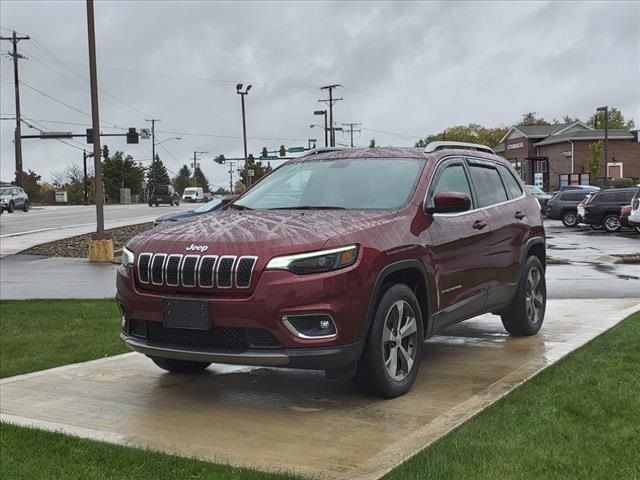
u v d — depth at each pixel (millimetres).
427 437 4180
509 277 6820
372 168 5980
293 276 4469
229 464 3850
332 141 69812
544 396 4887
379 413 4758
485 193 6688
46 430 4520
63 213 46531
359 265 4645
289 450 4086
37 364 6586
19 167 58281
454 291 5773
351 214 5199
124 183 104875
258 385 5629
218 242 4695
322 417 4723
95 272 16469
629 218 25312
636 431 4109
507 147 80125
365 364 4852
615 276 13867
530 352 6531
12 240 24688
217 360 4598
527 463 3670
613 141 65688
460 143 6863
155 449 4125
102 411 4977
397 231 5098
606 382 5145
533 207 7586
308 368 4559
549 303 9750
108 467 3863
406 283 5426
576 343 6789
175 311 4645
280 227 4828
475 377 5656
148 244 4961
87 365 6418
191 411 4945
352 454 3986
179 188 152875
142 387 5625
